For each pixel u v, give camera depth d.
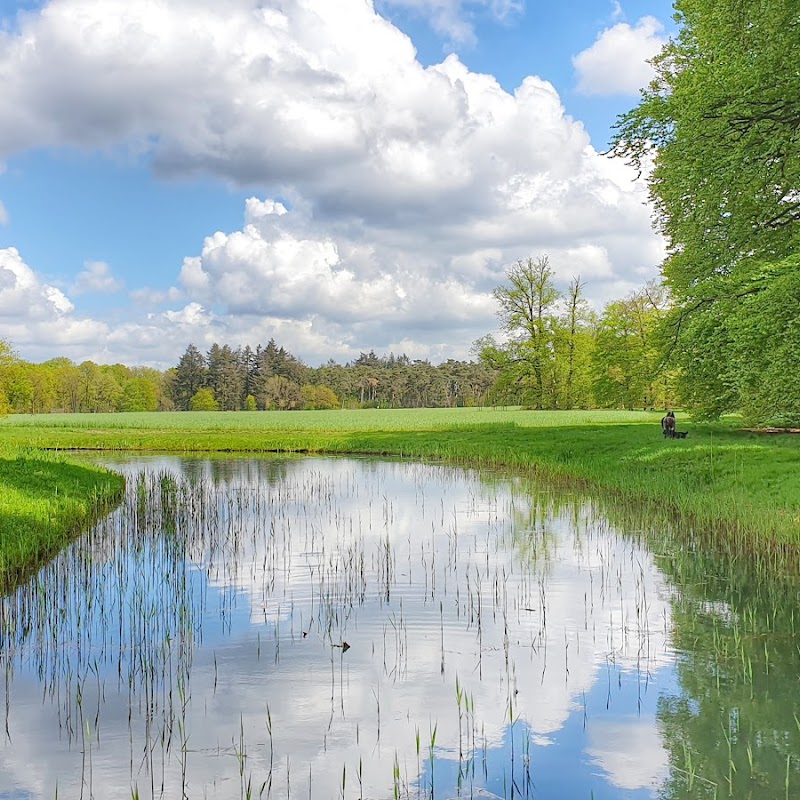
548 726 6.43
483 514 17.16
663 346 23.81
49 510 15.20
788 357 15.50
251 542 14.31
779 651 8.09
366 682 7.39
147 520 16.59
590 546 13.42
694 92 19.06
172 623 9.30
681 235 22.95
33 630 9.04
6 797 5.37
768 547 12.15
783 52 16.83
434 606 9.88
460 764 5.81
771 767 5.70
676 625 8.99
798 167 17.83
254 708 6.84
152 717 6.67
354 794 5.39
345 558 12.79
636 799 5.30
